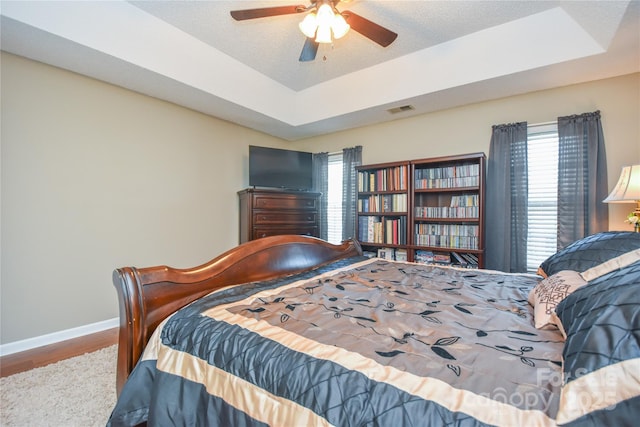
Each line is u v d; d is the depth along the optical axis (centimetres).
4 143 227
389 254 362
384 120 386
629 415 56
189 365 107
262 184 393
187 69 276
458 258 317
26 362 213
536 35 242
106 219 280
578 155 268
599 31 209
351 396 75
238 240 402
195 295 144
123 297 120
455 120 342
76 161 262
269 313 124
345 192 423
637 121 255
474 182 305
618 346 63
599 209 262
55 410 158
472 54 270
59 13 201
